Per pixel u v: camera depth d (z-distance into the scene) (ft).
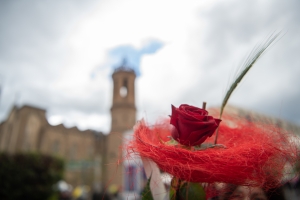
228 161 2.24
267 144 2.52
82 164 38.29
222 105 2.72
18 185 23.70
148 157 2.55
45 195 25.72
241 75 2.55
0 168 23.12
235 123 3.56
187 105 2.61
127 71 97.86
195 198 2.33
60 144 84.12
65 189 31.99
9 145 69.97
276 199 2.96
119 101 91.50
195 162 2.24
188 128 2.34
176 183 2.43
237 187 2.73
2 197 22.81
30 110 76.28
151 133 3.11
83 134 91.20
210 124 2.32
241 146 2.51
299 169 2.53
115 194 25.02
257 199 2.72
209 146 2.44
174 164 2.25
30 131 73.46
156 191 2.67
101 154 88.99
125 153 2.61
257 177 2.34
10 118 77.56
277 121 3.24
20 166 24.30
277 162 2.51
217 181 2.38
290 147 2.61
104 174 56.80
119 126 85.25
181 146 2.42
